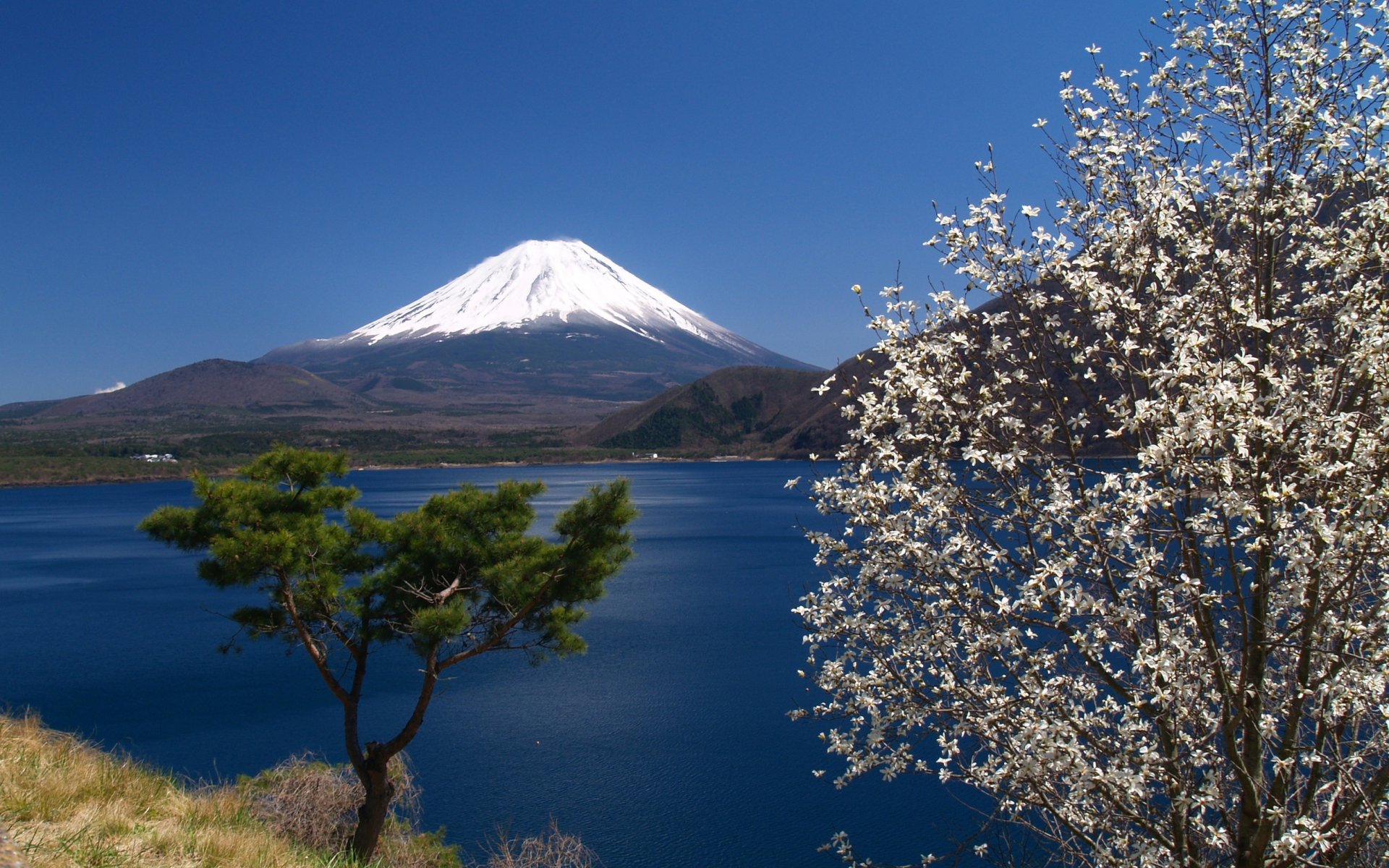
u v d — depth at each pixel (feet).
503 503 53.57
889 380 23.39
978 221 23.35
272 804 47.24
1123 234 22.45
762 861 62.03
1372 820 20.24
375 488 627.87
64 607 178.81
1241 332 22.02
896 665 25.09
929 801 72.08
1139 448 21.24
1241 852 21.43
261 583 48.24
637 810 72.18
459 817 71.00
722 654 128.98
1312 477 19.30
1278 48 22.70
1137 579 19.88
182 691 112.98
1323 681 20.29
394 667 124.47
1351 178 22.36
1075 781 20.81
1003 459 21.18
